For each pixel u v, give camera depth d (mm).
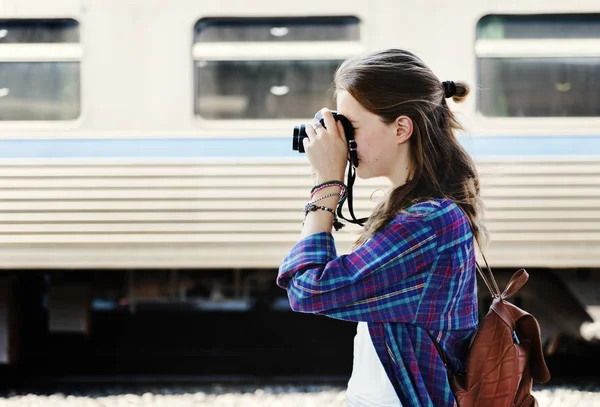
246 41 4020
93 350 5254
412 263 1376
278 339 5531
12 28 4020
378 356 1410
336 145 1464
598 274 4367
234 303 6027
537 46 4008
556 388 4168
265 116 4059
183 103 4004
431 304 1393
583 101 4039
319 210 1449
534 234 3975
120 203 3975
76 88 4031
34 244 3975
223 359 5027
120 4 3977
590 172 3994
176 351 5242
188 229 3971
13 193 3977
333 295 1371
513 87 4023
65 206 3975
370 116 1454
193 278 4633
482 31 4000
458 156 1501
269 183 3975
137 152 3980
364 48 3992
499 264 3973
